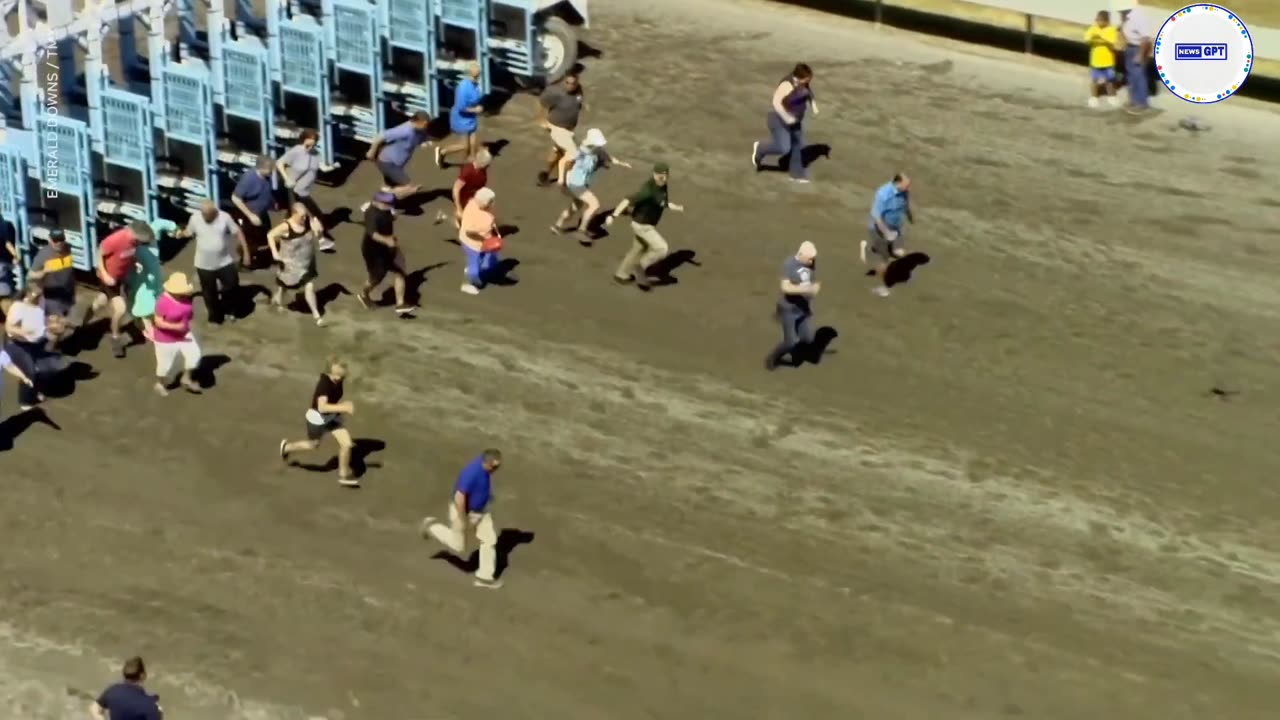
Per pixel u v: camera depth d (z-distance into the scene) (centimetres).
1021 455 2395
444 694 1978
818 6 3606
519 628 2073
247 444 2347
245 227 2670
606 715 1959
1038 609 2142
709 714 1967
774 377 2522
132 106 2631
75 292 2598
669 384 2494
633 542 2212
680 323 2627
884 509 2288
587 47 3397
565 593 2127
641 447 2373
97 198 2702
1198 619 2139
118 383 2453
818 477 2336
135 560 2156
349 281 2669
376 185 2930
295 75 2894
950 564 2203
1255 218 2939
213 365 2486
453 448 2355
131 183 2694
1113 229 2898
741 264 2769
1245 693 2034
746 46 3431
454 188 2764
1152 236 2884
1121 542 2252
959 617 2123
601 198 2923
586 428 2402
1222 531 2278
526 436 2383
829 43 3459
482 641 2053
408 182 2823
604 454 2356
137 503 2244
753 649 2062
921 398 2497
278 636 2052
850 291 2723
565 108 2873
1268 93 3325
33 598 2097
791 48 3431
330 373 2214
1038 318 2681
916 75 3347
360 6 2919
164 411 2402
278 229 2509
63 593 2106
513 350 2542
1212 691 2036
